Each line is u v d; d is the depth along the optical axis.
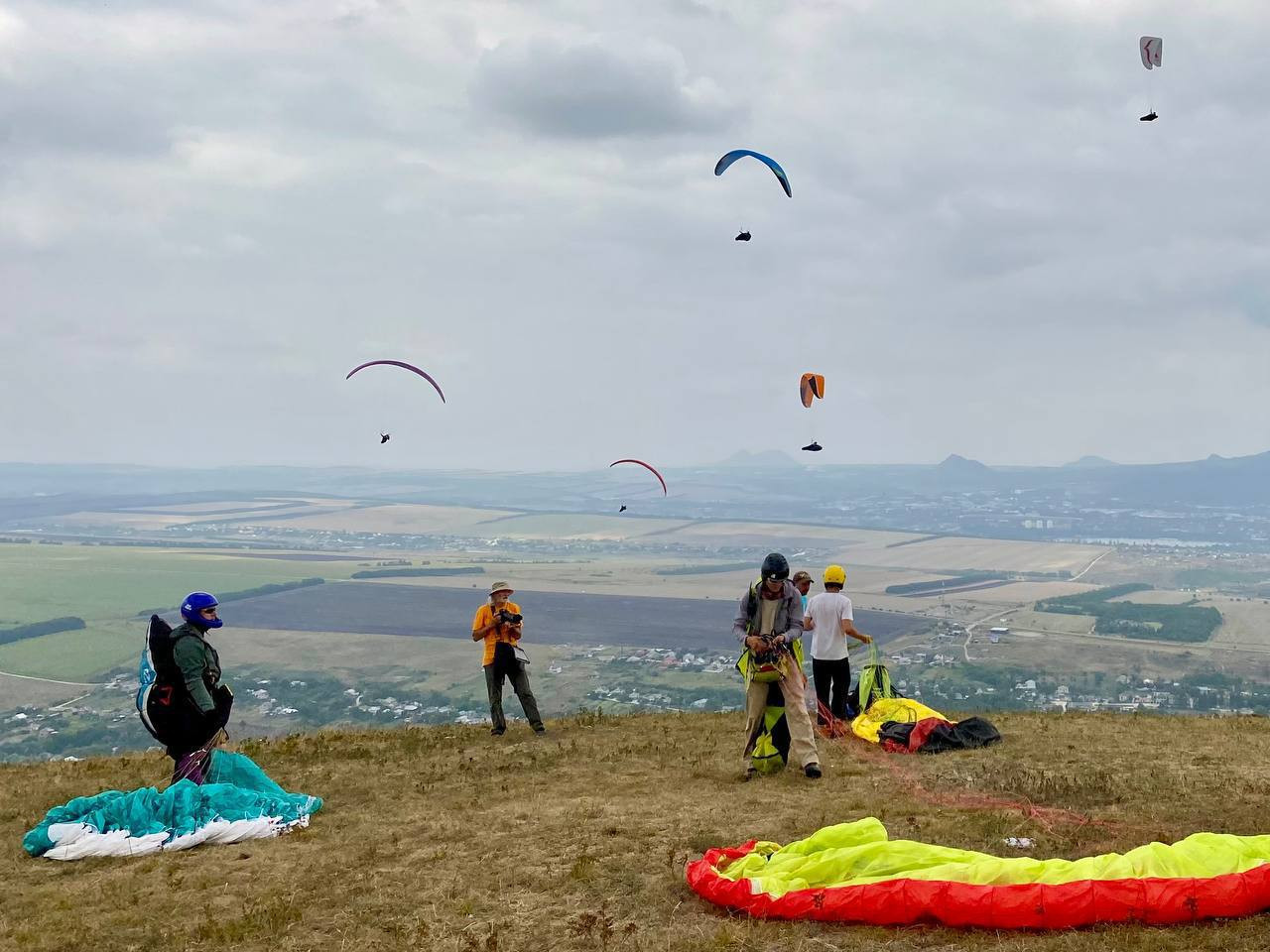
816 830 9.47
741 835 9.38
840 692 14.98
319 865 9.17
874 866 7.39
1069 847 8.70
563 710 117.31
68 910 8.23
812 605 15.06
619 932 7.19
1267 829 9.10
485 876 8.62
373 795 11.90
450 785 12.30
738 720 16.89
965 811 10.05
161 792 10.71
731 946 6.74
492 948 7.04
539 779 12.46
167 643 10.96
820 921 7.08
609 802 10.99
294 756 14.46
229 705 11.30
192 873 9.09
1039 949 6.33
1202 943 6.27
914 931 6.79
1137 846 8.70
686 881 8.16
